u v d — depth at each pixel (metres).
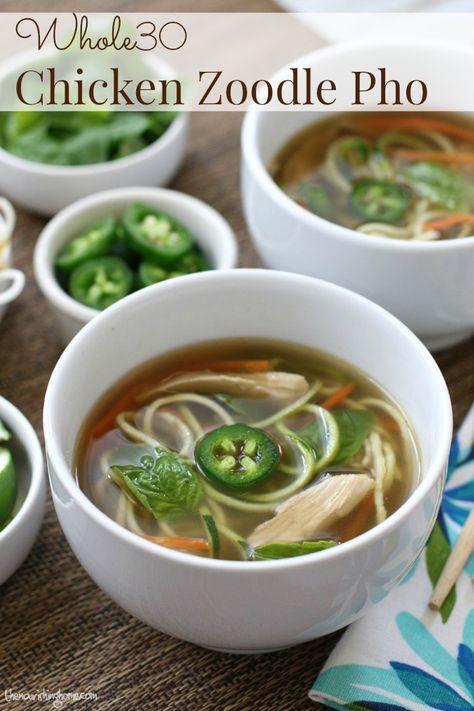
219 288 0.70
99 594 0.71
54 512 0.74
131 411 0.70
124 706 0.68
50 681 0.68
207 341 0.72
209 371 0.72
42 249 0.81
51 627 0.70
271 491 0.68
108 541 0.63
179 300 0.70
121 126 0.88
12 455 0.73
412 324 0.77
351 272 0.75
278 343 0.72
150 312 0.69
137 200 0.83
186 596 0.63
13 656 0.69
